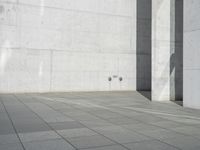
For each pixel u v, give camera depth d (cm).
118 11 1908
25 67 1598
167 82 1409
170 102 1320
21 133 624
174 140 580
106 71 1864
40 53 1639
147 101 1352
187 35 1118
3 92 1543
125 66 1939
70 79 1734
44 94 1579
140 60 1997
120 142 557
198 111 1018
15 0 1570
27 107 1055
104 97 1512
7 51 1549
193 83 1093
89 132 645
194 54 1083
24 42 1594
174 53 1426
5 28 1544
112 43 1884
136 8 1980
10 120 779
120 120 812
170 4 1403
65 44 1717
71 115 891
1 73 1535
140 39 1998
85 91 1788
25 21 1598
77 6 1755
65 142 552
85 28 1784
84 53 1780
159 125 742
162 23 1382
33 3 1620
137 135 621
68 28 1727
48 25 1664
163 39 1390
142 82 2003
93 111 991
